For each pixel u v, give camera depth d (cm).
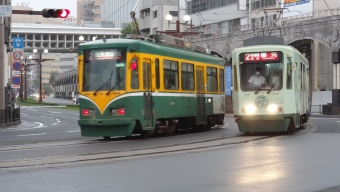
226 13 5966
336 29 4300
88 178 1121
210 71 2748
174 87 2341
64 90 14012
